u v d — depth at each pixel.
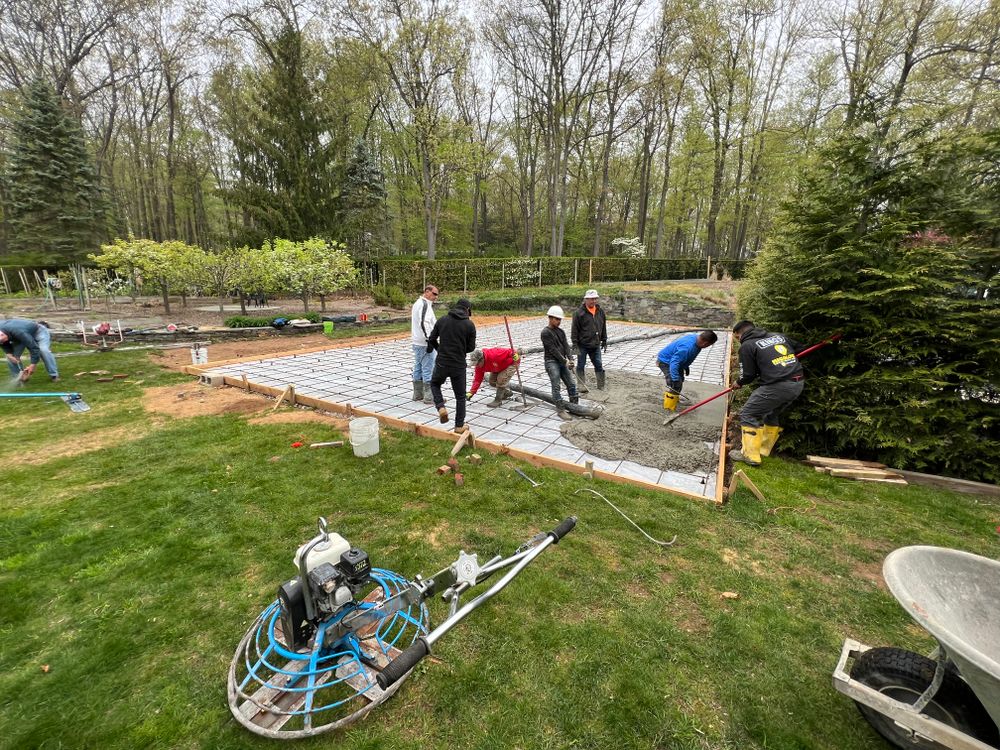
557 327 5.40
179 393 6.34
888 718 1.79
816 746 1.80
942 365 4.26
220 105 24.17
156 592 2.56
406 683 2.03
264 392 6.38
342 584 1.88
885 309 4.45
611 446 4.52
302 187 17.81
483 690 2.00
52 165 19.50
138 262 11.77
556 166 24.48
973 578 1.86
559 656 2.18
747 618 2.46
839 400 4.54
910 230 4.40
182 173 27.45
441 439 4.75
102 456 4.29
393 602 2.03
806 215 4.78
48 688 1.98
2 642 2.21
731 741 1.82
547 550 2.98
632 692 2.01
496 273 18.77
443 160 20.83
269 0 18.20
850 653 2.05
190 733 1.80
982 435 4.29
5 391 6.20
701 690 2.03
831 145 4.70
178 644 2.21
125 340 9.31
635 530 3.23
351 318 12.35
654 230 36.16
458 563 2.11
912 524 3.43
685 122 25.72
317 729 1.77
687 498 3.67
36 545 2.95
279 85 17.69
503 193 35.16
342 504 3.48
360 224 20.41
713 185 25.92
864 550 3.11
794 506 3.64
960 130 4.24
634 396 6.34
